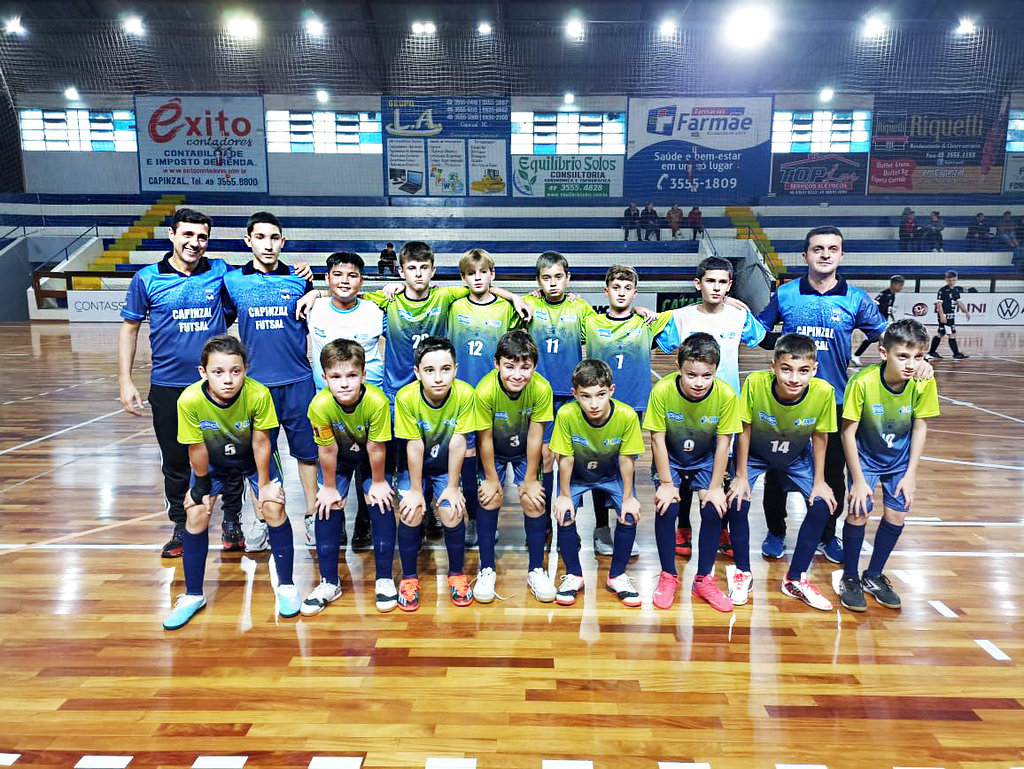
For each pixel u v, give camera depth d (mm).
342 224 16094
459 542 2572
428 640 2283
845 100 15859
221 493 2734
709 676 2076
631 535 2555
